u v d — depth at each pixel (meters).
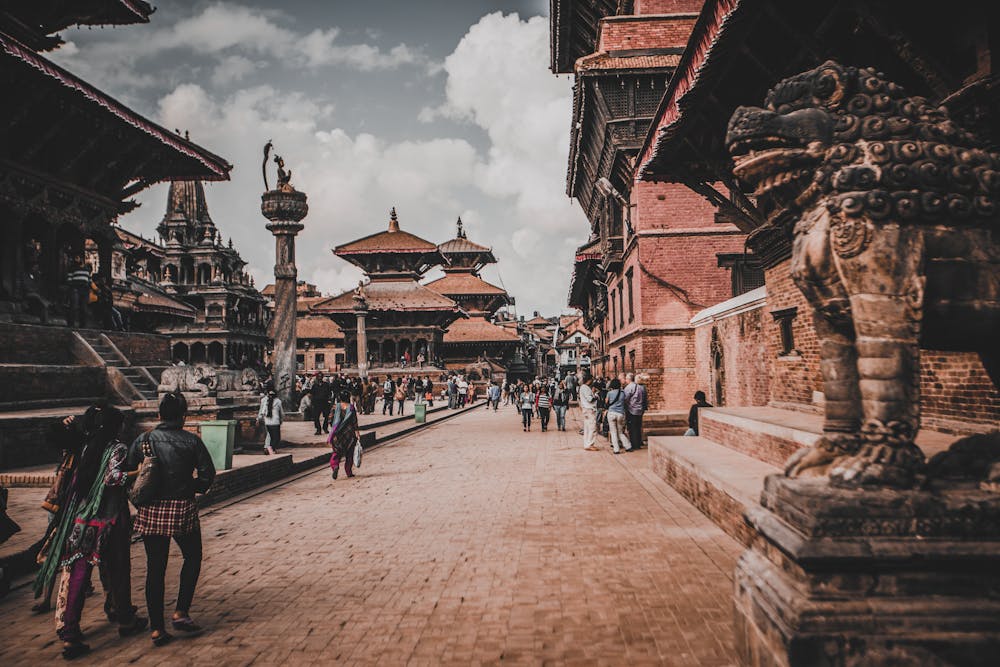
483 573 5.83
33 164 19.25
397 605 5.07
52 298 20.25
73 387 15.73
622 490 9.77
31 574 6.13
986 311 2.88
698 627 4.40
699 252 18.92
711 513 7.39
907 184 2.86
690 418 12.19
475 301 84.56
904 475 2.78
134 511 8.12
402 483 11.30
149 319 56.19
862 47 6.35
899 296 2.83
